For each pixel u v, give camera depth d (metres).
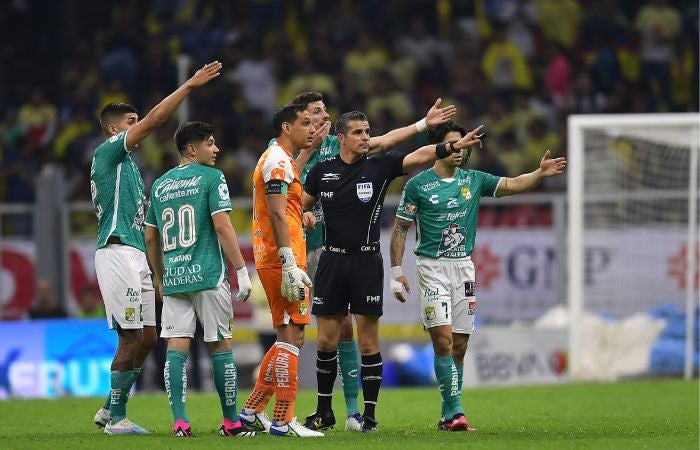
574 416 37.59
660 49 80.62
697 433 30.94
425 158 30.95
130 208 31.12
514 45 79.12
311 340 57.09
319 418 32.41
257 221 29.84
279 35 81.38
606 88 79.25
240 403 42.19
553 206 62.28
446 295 32.31
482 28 82.00
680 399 44.22
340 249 31.23
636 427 33.06
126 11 84.50
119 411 31.14
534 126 74.56
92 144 76.12
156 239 30.88
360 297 31.17
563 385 52.38
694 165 57.38
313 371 56.97
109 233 30.88
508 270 62.31
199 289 29.25
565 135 75.94
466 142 30.58
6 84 86.62
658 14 80.88
